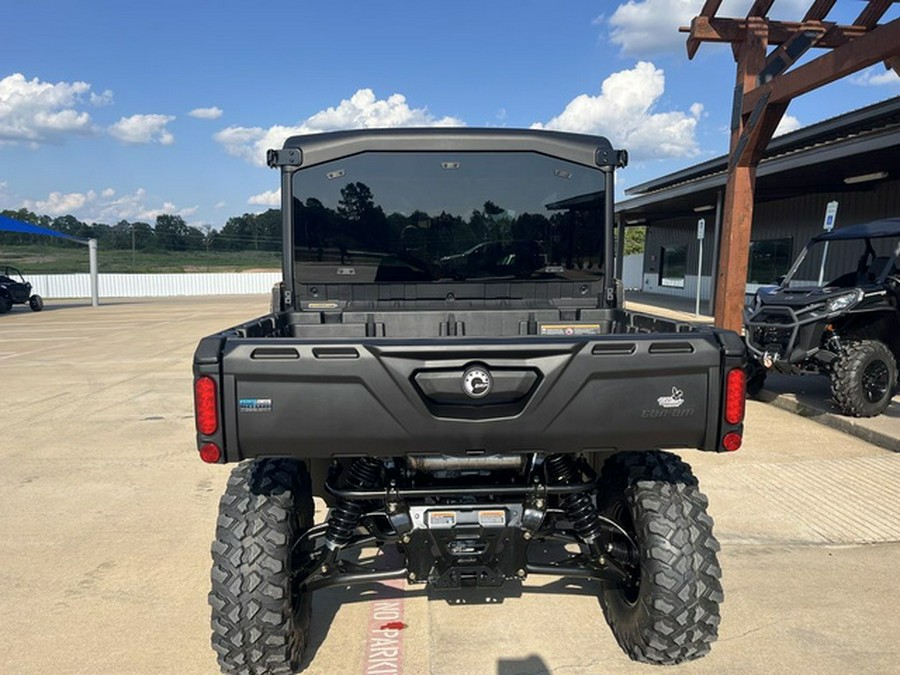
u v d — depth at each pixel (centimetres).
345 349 239
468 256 396
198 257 5456
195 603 359
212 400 239
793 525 448
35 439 684
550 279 400
